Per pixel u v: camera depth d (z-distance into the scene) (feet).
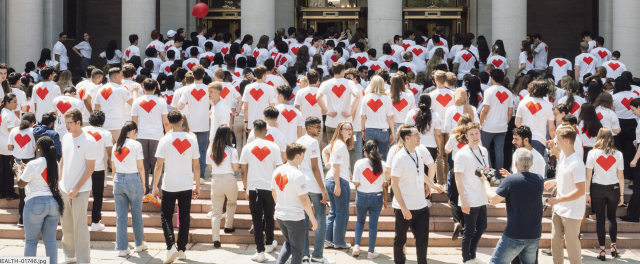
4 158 30.32
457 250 26.25
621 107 31.24
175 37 43.11
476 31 59.62
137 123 28.91
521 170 19.63
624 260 24.94
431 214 28.48
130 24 47.91
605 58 41.42
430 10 60.85
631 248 26.53
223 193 25.94
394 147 22.53
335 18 61.57
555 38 59.62
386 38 45.42
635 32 45.01
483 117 29.45
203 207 29.09
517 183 19.26
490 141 29.89
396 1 45.68
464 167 22.29
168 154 23.81
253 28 46.39
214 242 26.40
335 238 25.71
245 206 28.91
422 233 21.85
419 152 22.07
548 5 59.72
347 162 25.08
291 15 61.26
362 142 30.45
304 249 23.75
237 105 33.65
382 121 28.63
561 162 22.24
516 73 41.63
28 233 21.54
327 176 25.93
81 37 63.10
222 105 29.40
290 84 33.12
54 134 27.63
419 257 22.07
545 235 26.84
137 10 47.88
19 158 28.84
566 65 40.73
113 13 62.95
